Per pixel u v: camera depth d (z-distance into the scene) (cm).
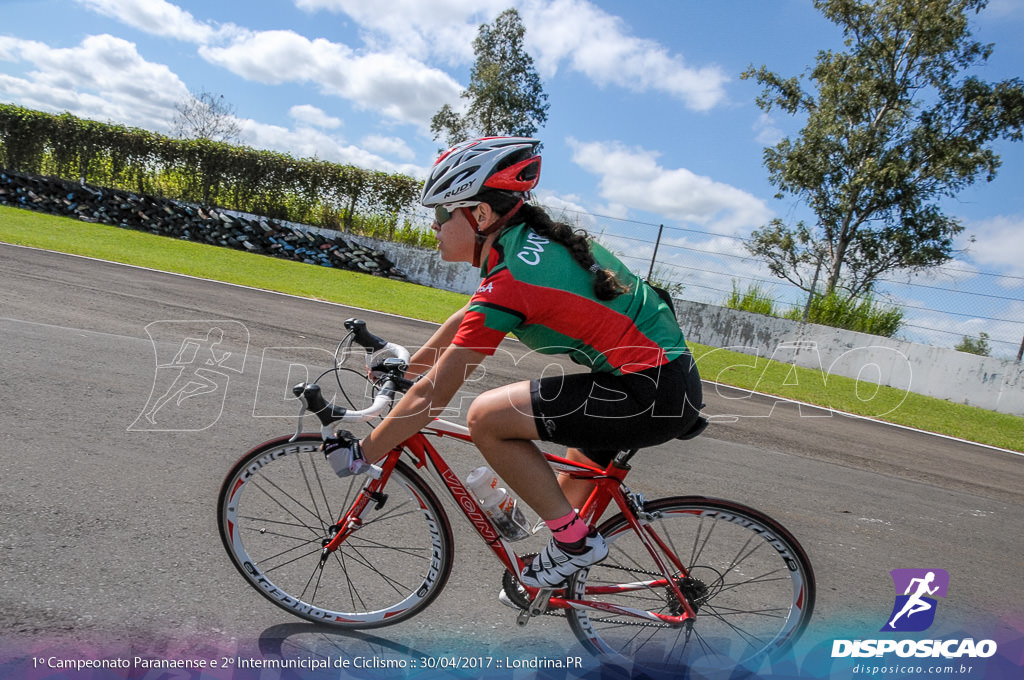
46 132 1806
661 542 212
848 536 343
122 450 321
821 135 1523
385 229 1745
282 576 235
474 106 1748
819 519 363
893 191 1482
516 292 168
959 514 407
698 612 218
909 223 1498
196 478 303
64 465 295
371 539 267
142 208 1688
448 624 225
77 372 426
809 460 486
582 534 190
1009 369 996
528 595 207
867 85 1462
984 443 683
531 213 183
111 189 1722
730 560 261
